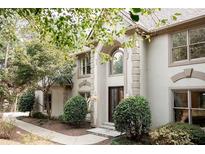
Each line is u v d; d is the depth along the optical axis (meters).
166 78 12.40
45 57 17.27
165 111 12.34
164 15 13.16
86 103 16.59
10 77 17.84
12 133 12.52
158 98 12.77
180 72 11.75
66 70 19.28
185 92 11.66
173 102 12.13
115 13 5.95
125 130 11.52
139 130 11.32
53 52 16.89
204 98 10.82
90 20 6.27
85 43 6.88
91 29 7.01
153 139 10.05
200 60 10.97
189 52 11.52
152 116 12.97
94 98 15.89
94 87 16.31
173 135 9.48
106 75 16.48
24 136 10.85
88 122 17.78
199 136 9.77
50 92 23.50
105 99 16.34
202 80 10.80
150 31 12.70
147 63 13.45
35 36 16.70
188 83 11.38
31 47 17.22
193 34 11.44
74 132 14.88
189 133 9.67
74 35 6.51
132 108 11.35
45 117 21.88
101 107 16.08
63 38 6.47
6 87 18.31
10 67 18.19
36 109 24.94
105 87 16.42
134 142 11.30
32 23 6.34
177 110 12.00
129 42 6.99
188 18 11.15
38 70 17.08
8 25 8.77
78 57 19.91
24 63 16.78
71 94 20.69
